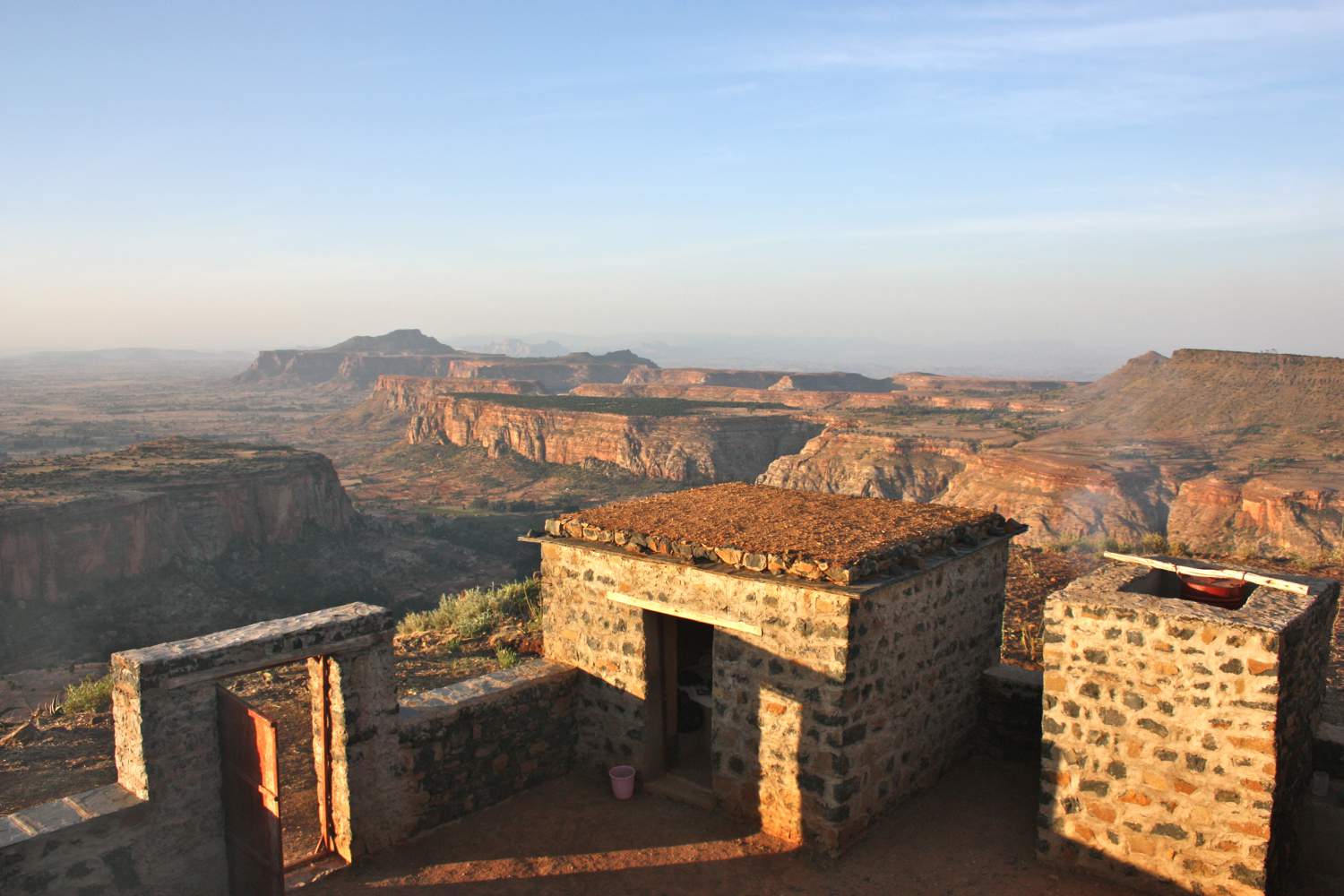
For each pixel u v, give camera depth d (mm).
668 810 9961
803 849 8977
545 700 10703
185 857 7734
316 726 8883
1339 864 8117
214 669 7637
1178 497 76125
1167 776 7699
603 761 10836
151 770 7441
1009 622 15398
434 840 9375
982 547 10500
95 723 12953
